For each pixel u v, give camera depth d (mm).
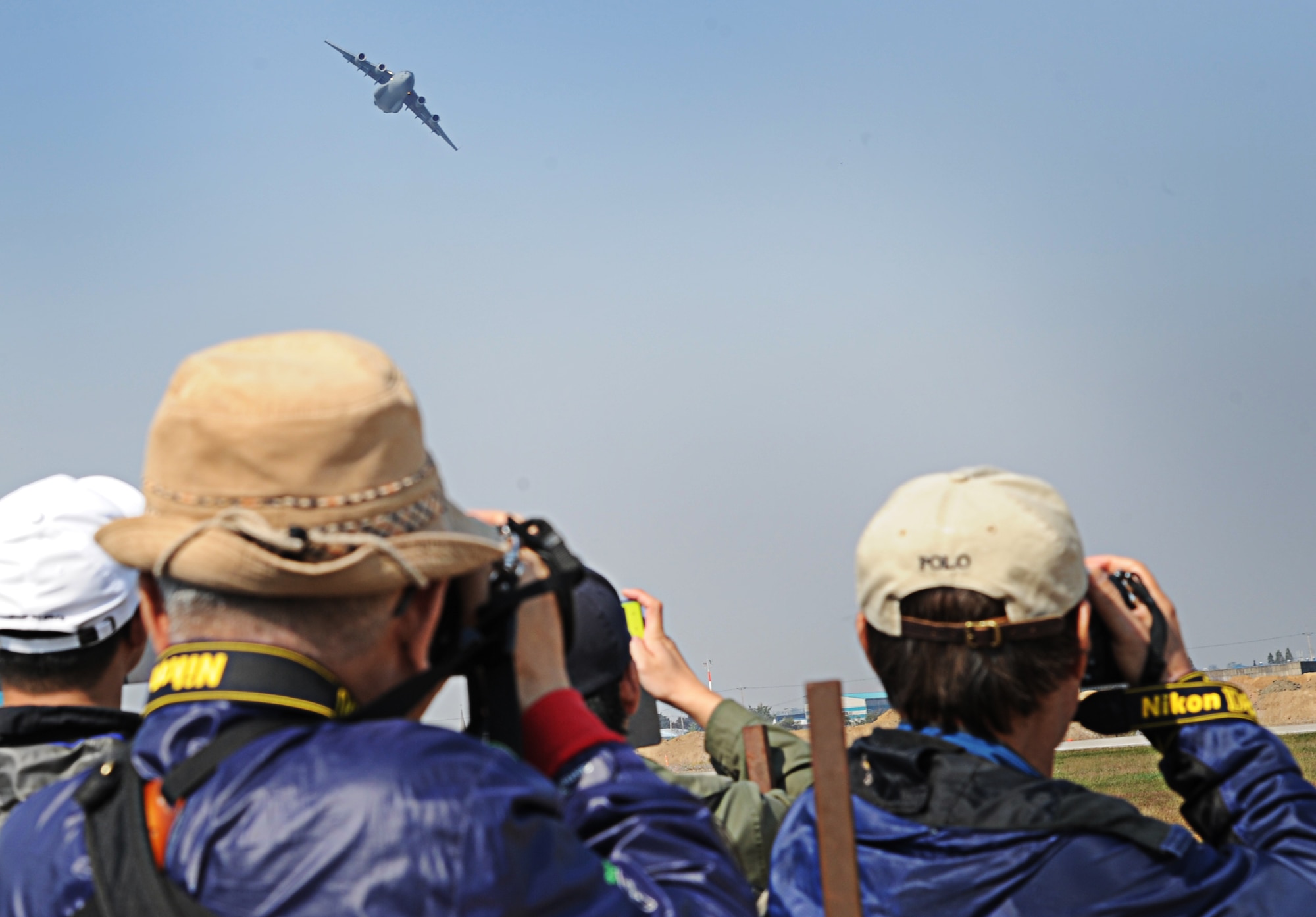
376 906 1083
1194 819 1765
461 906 1090
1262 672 46750
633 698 2400
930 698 1722
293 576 1225
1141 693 1814
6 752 2062
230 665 1253
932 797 1660
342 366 1290
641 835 1295
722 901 1274
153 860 1180
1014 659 1677
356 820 1104
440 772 1145
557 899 1144
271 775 1153
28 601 2182
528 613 1420
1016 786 1633
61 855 1267
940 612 1693
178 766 1190
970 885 1584
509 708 1332
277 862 1104
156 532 1257
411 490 1288
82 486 2338
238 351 1321
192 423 1248
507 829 1131
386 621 1291
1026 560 1663
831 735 1521
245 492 1240
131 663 2348
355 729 1196
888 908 1613
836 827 1503
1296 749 17672
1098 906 1537
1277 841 1659
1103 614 1826
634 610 2521
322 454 1240
